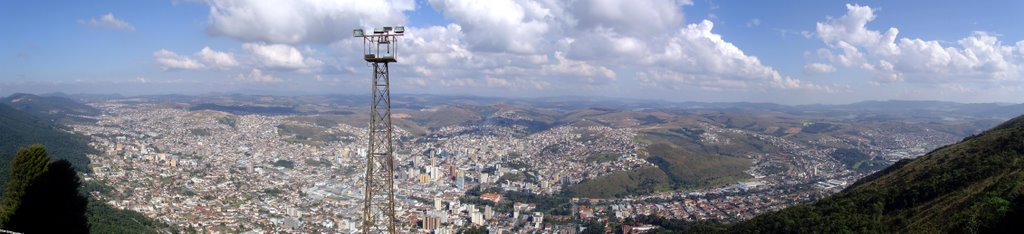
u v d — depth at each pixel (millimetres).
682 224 184375
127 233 140000
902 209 109125
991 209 80500
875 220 106375
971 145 132625
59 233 75312
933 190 109125
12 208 72750
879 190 121500
